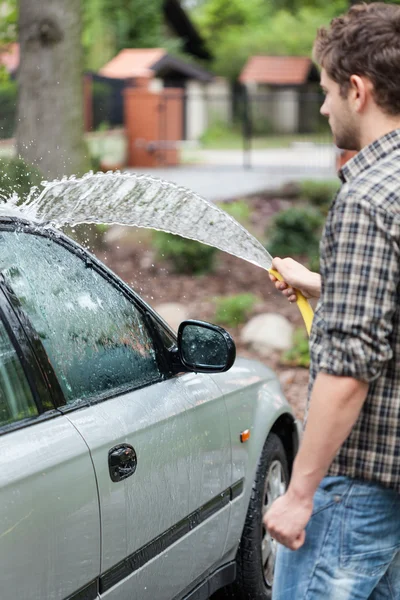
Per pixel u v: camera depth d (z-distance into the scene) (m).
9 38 12.68
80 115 11.45
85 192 3.65
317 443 2.59
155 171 23.98
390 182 2.58
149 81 27.27
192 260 12.87
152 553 3.48
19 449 2.82
